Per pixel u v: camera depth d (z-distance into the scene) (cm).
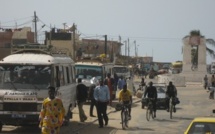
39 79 1827
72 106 2256
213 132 1100
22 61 1856
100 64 3509
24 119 1786
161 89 3444
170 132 2055
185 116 2858
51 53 1966
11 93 1792
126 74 6912
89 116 2644
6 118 1789
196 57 10625
